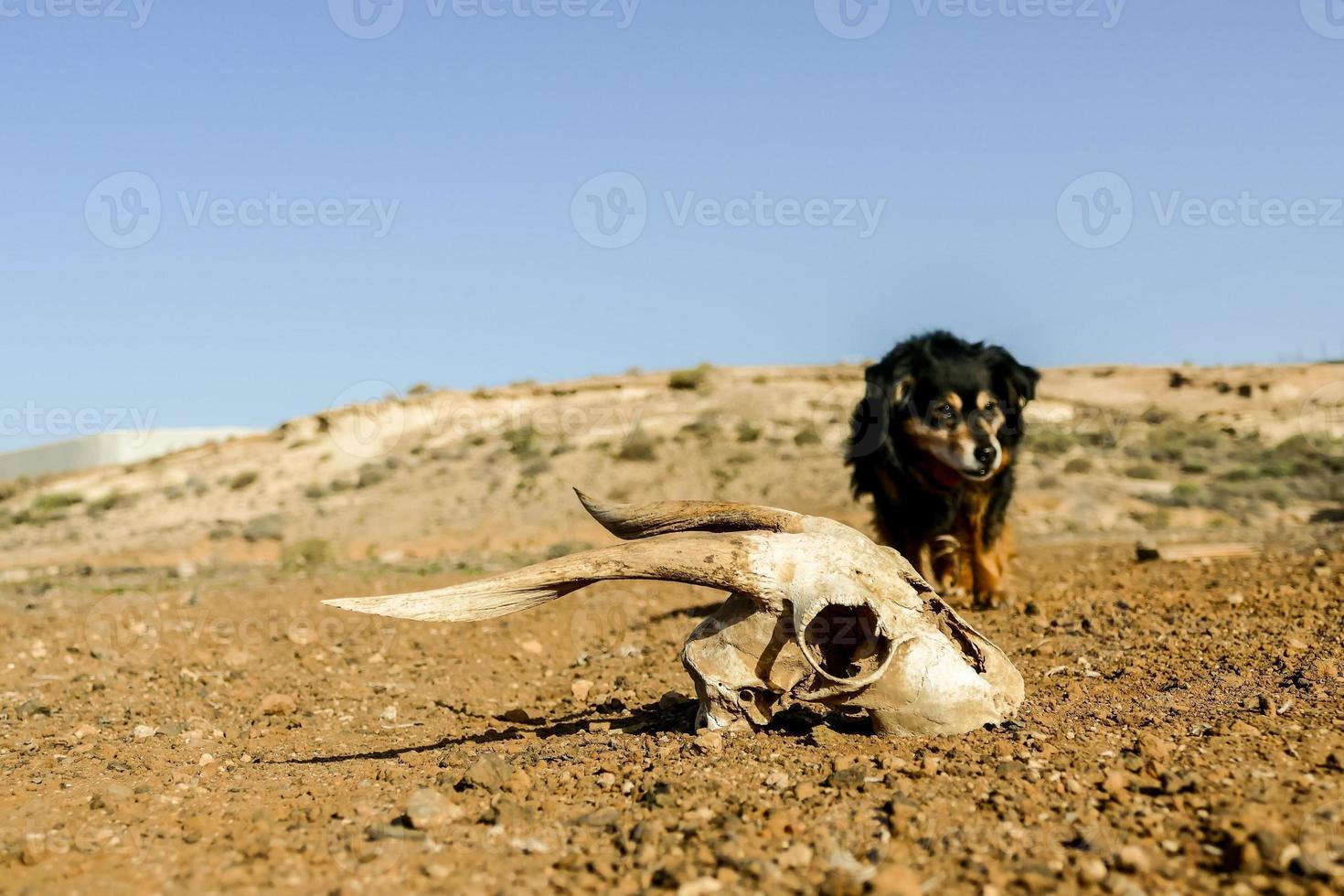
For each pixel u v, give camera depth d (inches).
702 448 1412.4
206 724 320.2
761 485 1253.7
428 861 177.8
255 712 338.0
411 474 1492.4
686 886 159.9
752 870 165.0
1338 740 222.2
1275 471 1333.7
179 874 176.9
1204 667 294.8
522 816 197.8
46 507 1647.4
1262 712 248.5
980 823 183.2
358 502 1374.3
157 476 1738.4
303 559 1080.8
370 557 1101.1
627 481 1323.8
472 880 168.7
